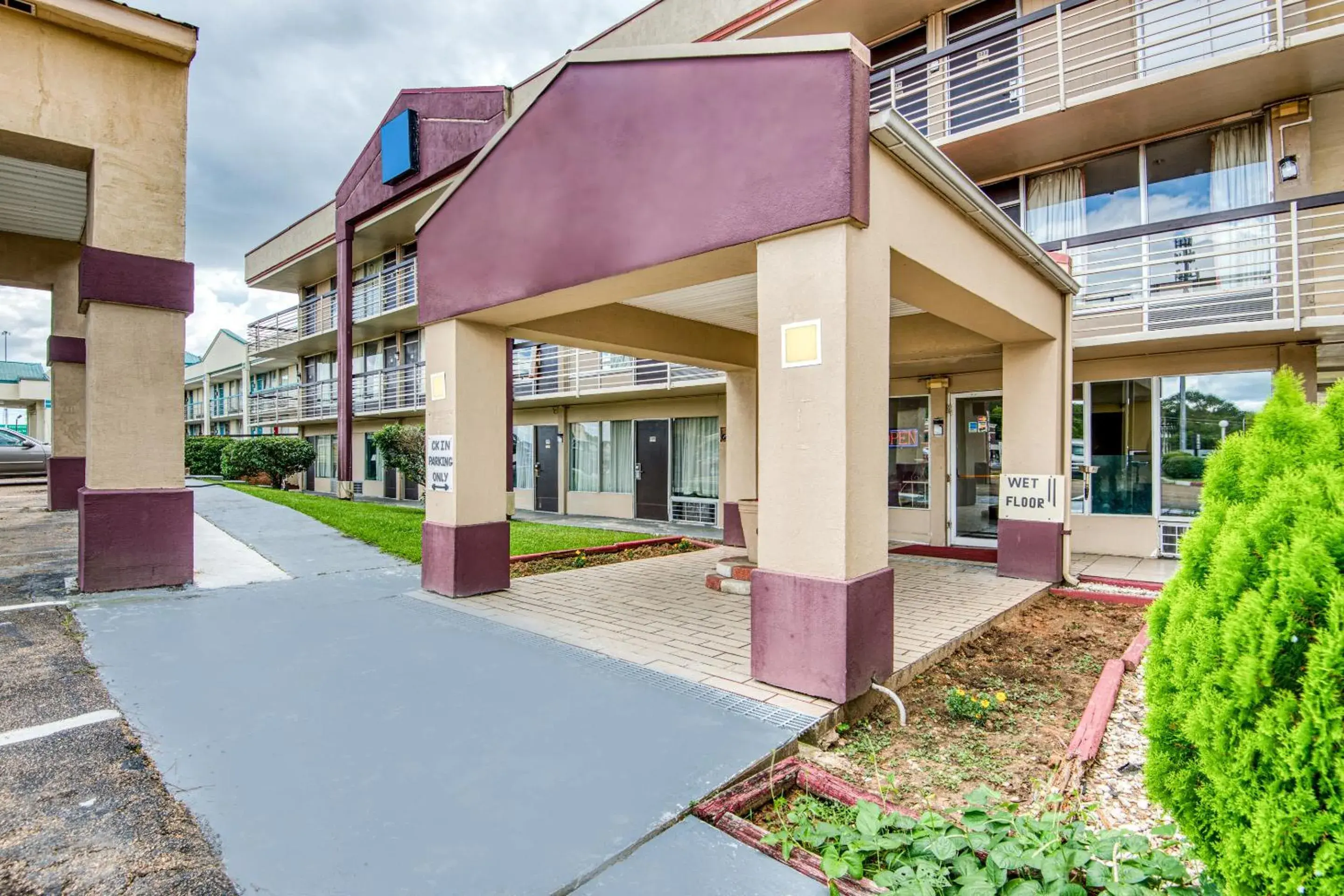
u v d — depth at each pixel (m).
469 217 6.00
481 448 6.39
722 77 4.08
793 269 3.77
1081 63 8.90
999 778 3.06
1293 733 1.50
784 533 3.83
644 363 14.30
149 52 6.16
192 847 2.26
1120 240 8.74
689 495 14.64
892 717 3.78
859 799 2.62
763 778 2.88
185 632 4.88
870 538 3.82
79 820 2.40
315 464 25.94
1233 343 8.22
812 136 3.65
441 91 14.49
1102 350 8.84
